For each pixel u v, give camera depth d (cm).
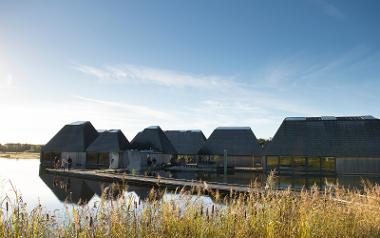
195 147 6078
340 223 698
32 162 5653
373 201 823
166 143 5566
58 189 2308
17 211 562
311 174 4234
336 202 817
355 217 721
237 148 5269
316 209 716
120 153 5016
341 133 4441
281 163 4603
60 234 582
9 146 10875
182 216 657
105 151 4919
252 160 5262
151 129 5519
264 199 745
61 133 5375
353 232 685
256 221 666
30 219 575
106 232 586
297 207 724
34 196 1917
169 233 611
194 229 636
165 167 4897
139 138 5456
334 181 3206
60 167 4334
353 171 4181
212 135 5553
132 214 639
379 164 4131
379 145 4206
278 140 4550
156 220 641
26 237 545
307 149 4353
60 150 5116
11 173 3419
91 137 5469
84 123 5516
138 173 3875
